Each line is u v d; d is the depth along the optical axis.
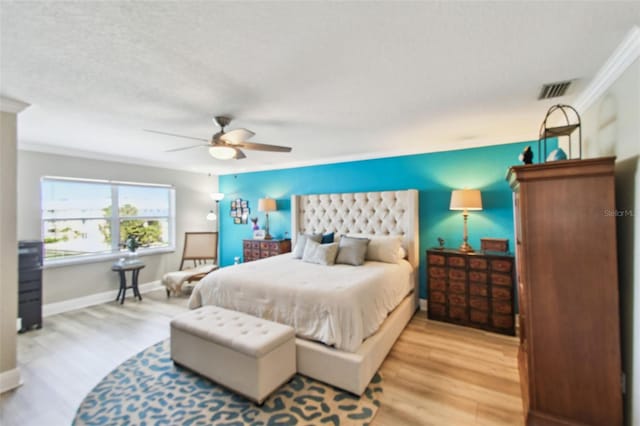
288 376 2.24
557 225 1.71
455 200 3.42
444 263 3.44
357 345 2.19
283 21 1.33
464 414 1.93
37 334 3.22
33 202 3.73
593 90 2.06
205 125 2.93
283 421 1.86
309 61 1.70
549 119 2.77
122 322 3.56
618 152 1.74
